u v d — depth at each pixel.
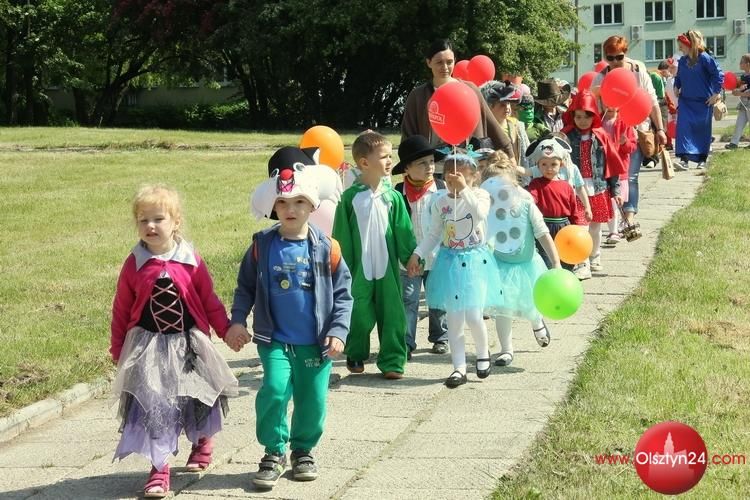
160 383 6.25
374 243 8.66
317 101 53.81
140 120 61.94
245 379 8.91
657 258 12.54
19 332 10.30
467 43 48.47
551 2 50.75
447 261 8.42
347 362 8.87
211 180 22.56
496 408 7.65
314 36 48.00
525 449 6.69
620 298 10.91
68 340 9.95
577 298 7.91
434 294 8.45
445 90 9.09
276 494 6.23
